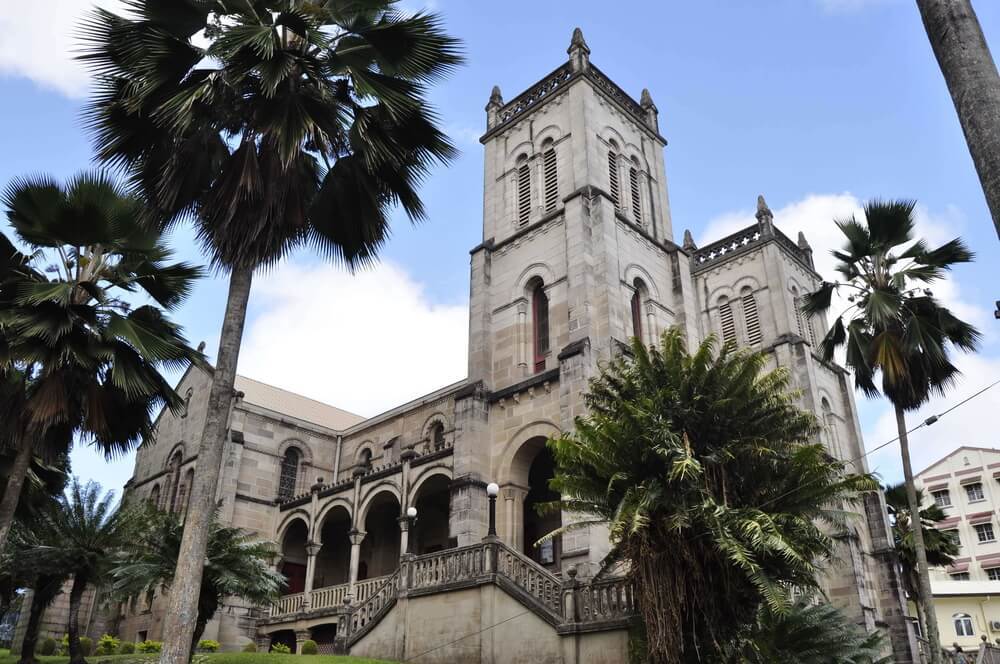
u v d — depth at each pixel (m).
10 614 41.22
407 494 32.19
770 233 44.50
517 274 33.19
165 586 20.91
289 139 14.44
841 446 41.94
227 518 37.47
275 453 41.50
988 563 64.62
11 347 17.39
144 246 19.45
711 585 15.90
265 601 21.89
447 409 39.38
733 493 16.95
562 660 19.00
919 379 22.67
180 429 42.84
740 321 43.88
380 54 16.17
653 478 16.28
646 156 38.03
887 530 37.97
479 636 20.86
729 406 17.27
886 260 24.31
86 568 23.19
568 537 24.86
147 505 23.45
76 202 18.42
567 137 34.47
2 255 18.64
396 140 16.58
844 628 18.23
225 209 14.68
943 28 7.35
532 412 28.78
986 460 68.38
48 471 24.33
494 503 22.67
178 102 14.05
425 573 23.39
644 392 17.84
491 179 37.53
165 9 14.98
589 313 29.06
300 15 15.07
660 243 35.53
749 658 16.17
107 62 15.16
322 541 40.53
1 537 16.94
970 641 54.97
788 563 15.80
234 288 14.75
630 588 18.31
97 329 18.50
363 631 23.97
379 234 17.08
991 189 6.59
